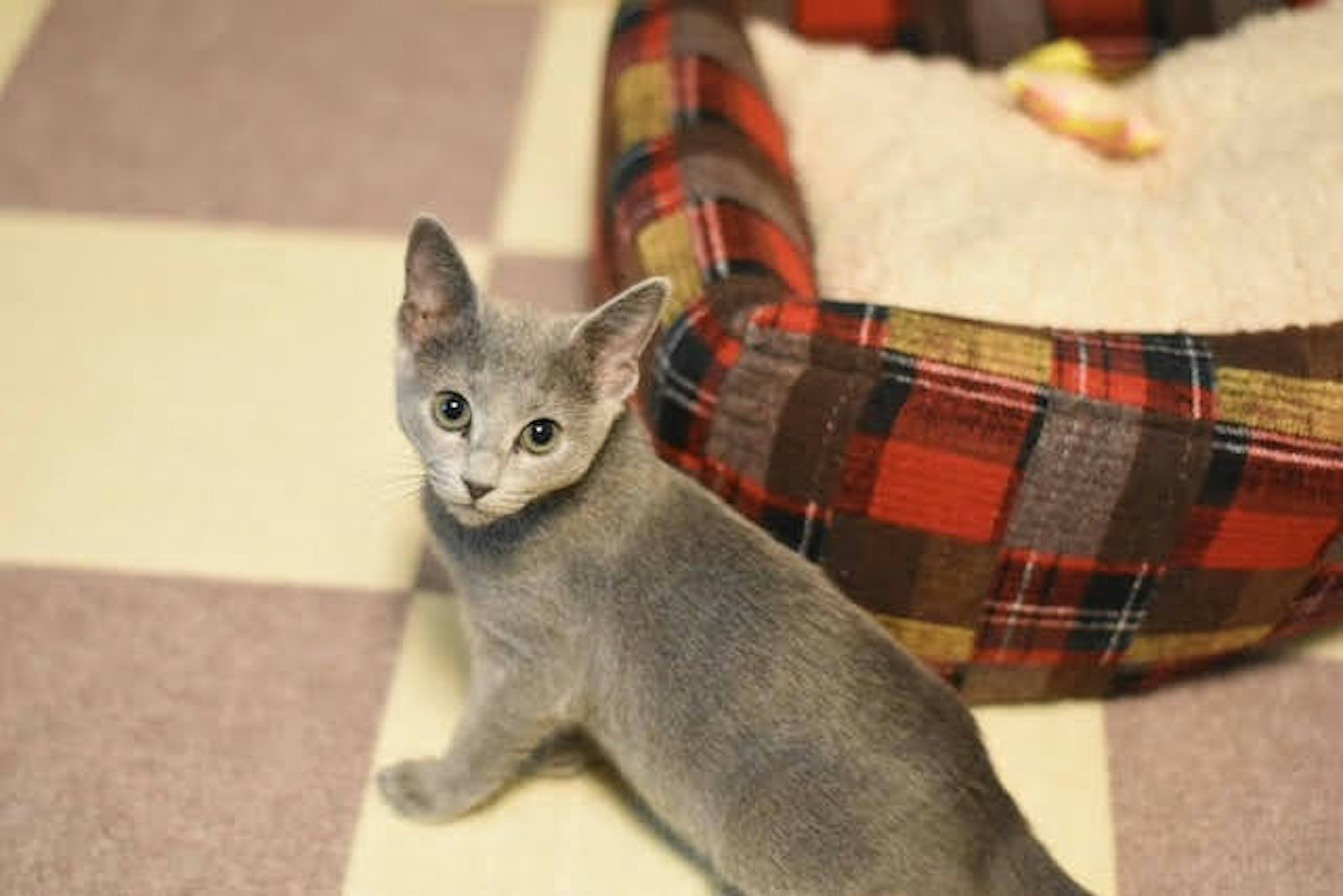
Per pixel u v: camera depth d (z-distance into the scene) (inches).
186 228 91.7
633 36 80.4
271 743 68.0
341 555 75.5
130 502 77.1
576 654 58.7
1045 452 59.4
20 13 106.0
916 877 54.5
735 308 62.2
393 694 70.1
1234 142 76.9
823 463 61.1
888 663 55.8
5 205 92.3
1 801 65.1
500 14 109.0
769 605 56.1
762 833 56.5
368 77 103.3
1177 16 91.1
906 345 59.8
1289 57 79.8
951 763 54.4
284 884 63.1
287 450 80.1
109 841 64.1
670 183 69.8
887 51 93.7
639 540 56.7
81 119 98.4
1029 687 69.6
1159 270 70.2
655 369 64.3
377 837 64.8
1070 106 81.4
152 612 72.6
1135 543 61.8
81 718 68.4
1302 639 73.8
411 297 54.4
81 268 88.8
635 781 61.7
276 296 88.0
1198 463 59.5
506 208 94.3
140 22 106.0
